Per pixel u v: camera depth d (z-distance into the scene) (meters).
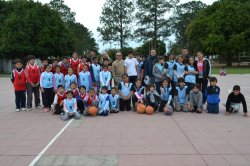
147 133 8.55
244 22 51.94
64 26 50.38
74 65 13.34
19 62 12.34
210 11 58.25
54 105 11.54
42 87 12.36
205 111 11.75
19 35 45.50
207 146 7.31
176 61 12.61
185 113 11.41
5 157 6.75
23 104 12.52
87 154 6.85
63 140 7.99
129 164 6.19
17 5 48.62
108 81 12.33
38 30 47.00
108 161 6.39
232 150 7.00
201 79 12.42
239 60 63.66
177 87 11.77
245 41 51.75
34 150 7.20
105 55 13.09
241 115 10.95
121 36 68.38
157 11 67.19
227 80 26.81
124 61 13.07
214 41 51.50
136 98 12.05
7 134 8.71
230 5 53.50
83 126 9.51
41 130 9.09
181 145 7.41
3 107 13.55
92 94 11.45
